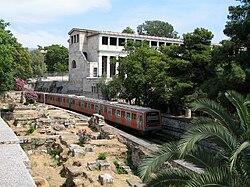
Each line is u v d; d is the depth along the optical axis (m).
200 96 26.45
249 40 20.88
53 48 93.31
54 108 45.69
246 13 23.39
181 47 33.19
